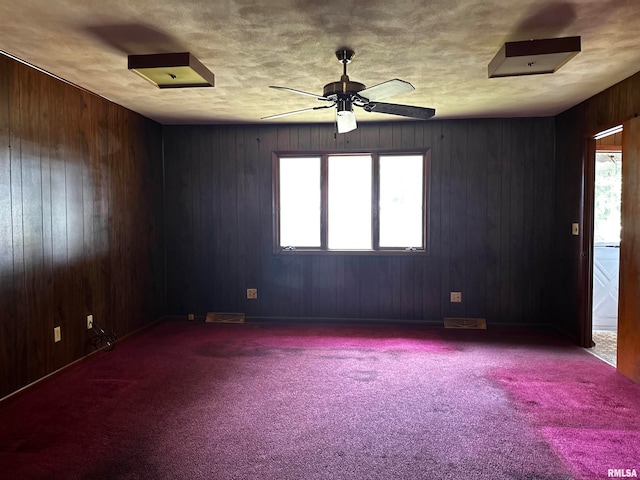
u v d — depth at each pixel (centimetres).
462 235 493
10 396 293
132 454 229
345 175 514
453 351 402
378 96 280
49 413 277
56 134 339
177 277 527
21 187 303
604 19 237
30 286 312
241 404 289
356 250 508
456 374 342
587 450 230
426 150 495
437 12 229
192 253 525
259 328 490
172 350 408
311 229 521
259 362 372
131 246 454
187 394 306
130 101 414
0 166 285
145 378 337
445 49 281
